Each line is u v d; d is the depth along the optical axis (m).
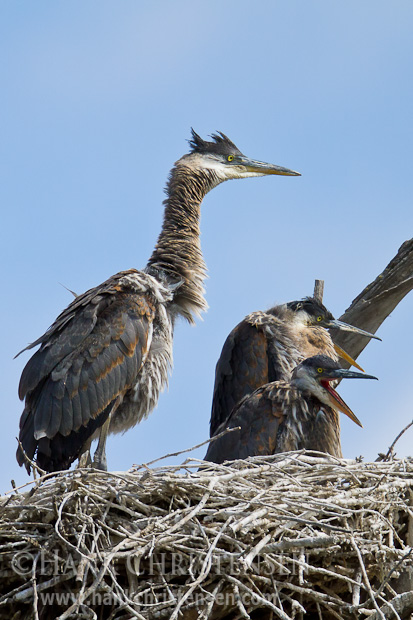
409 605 10.53
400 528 12.20
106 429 14.73
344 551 11.47
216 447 15.26
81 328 14.80
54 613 11.11
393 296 17.98
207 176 17.95
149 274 16.20
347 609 11.01
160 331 15.55
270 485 11.85
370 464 12.26
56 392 14.40
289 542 10.59
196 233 17.25
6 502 11.02
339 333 18.75
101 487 11.32
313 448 15.27
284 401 15.20
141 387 15.22
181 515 10.97
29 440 14.36
